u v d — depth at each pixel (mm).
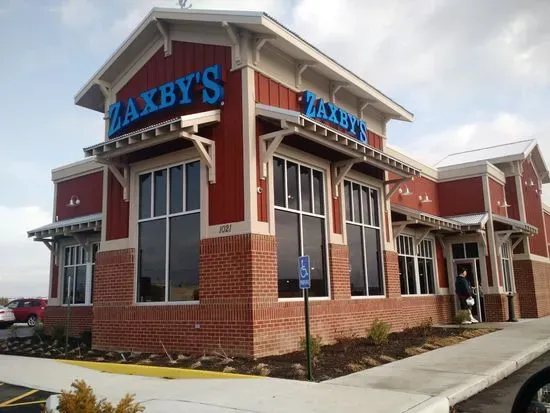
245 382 8289
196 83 12070
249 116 11156
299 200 12414
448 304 21047
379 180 16109
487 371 9094
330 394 7340
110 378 9234
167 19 12562
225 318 10672
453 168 22594
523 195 25094
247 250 10594
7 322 28078
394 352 11289
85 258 18172
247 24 11195
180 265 11875
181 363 10211
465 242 21484
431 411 6613
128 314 12539
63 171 19969
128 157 13203
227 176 11242
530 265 23562
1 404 7551
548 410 4551
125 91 14039
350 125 14461
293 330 11250
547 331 15836
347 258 13664
